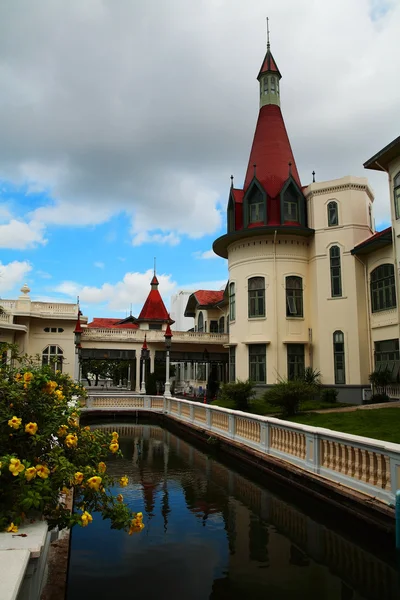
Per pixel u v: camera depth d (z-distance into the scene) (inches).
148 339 1499.8
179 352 1542.8
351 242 1056.8
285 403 788.0
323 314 1072.8
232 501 397.7
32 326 1373.0
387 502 297.1
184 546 296.0
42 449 196.4
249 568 264.2
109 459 596.7
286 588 241.9
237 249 1180.5
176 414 947.3
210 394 1541.6
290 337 1098.7
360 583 247.9
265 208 1133.7
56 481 164.7
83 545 296.8
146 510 371.9
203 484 457.4
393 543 282.0
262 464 490.0
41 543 132.2
